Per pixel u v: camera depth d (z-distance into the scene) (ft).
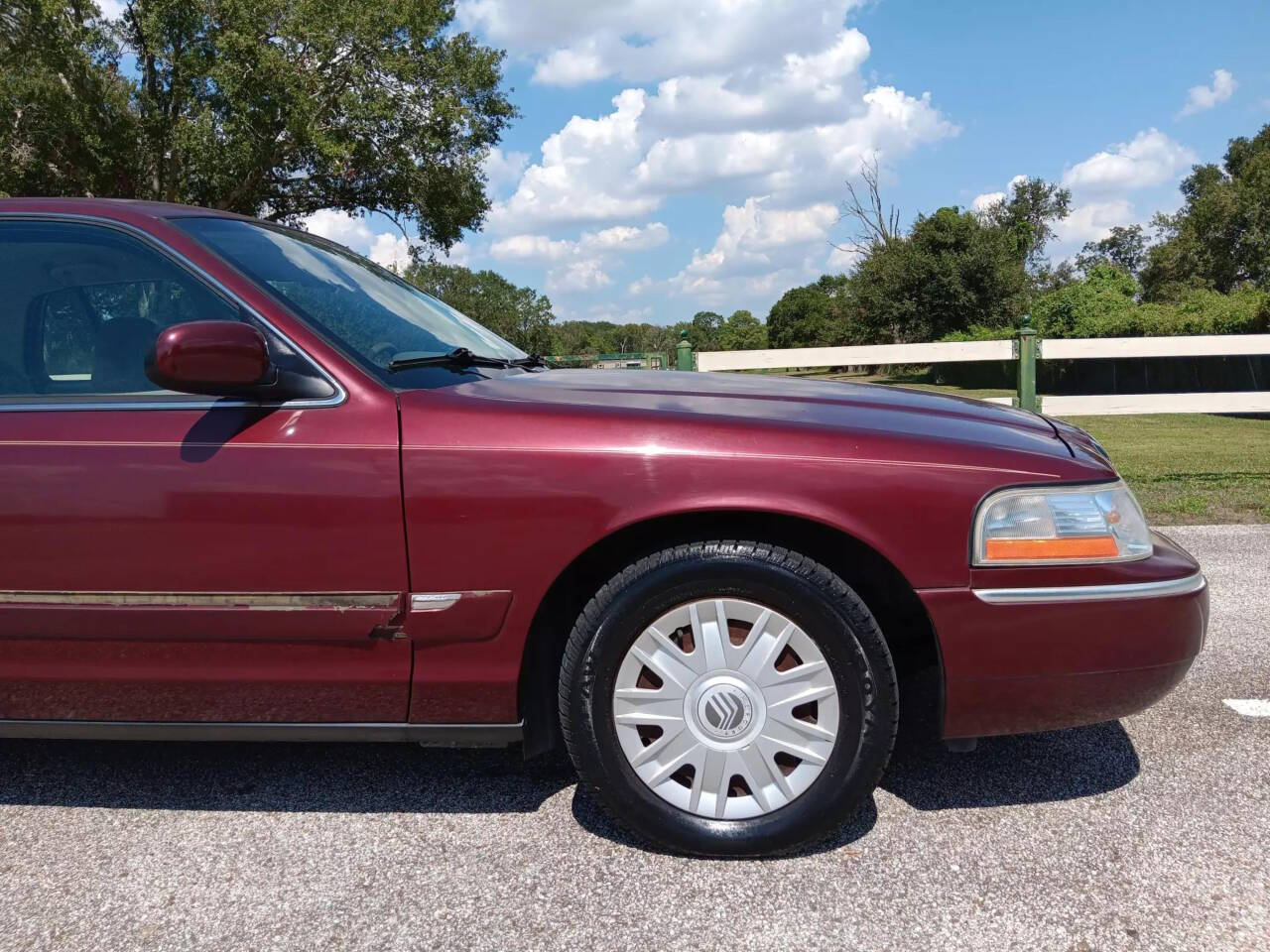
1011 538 6.79
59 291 7.66
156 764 9.00
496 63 80.33
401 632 7.00
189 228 7.93
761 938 6.13
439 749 9.30
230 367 6.63
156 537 6.97
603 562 7.39
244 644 7.11
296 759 9.09
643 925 6.29
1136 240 228.02
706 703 6.94
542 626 7.36
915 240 133.39
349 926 6.34
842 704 6.81
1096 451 7.84
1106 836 7.32
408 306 9.32
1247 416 48.52
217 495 6.92
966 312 127.24
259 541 6.93
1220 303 59.62
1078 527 6.88
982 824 7.55
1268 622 12.80
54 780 8.65
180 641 7.12
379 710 7.24
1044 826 7.50
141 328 7.50
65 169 79.05
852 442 6.95
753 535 7.20
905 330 131.75
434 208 84.84
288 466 6.92
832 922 6.28
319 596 6.97
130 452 7.00
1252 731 9.26
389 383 7.28
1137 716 9.71
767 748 6.92
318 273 8.50
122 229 7.75
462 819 7.82
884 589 7.66
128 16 74.64
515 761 8.96
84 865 7.18
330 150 71.05
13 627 7.16
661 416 7.08
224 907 6.59
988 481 6.85
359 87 74.38
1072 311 92.99
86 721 7.46
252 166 74.64
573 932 6.23
